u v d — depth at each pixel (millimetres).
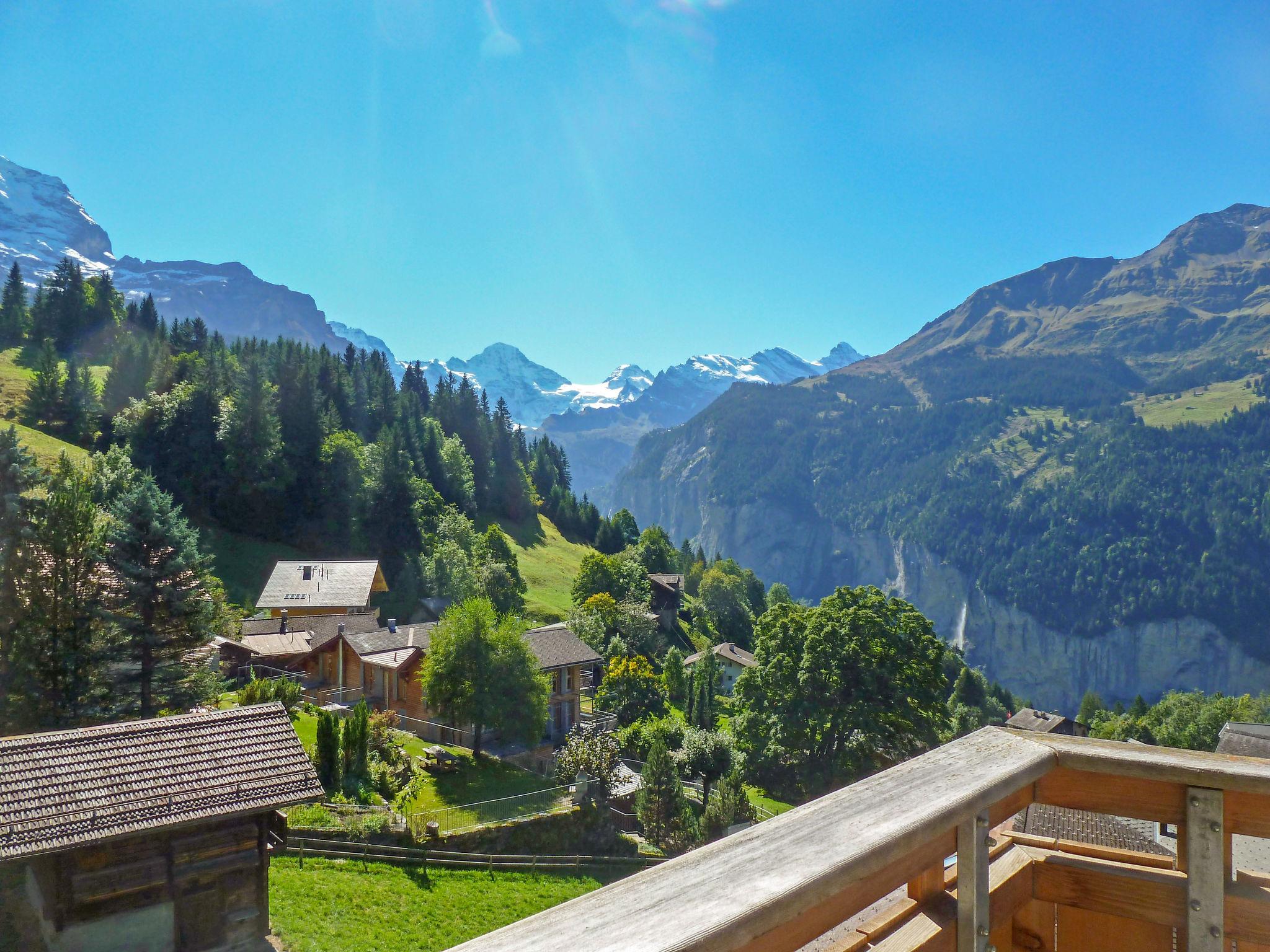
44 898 13891
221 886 15266
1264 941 2209
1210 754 2395
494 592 83688
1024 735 2658
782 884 1494
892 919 2094
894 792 2068
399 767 31641
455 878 24656
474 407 143125
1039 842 2688
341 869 22938
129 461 71938
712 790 42594
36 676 27766
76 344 130625
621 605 84188
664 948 1227
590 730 39125
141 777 15039
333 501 90250
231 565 80125
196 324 144750
